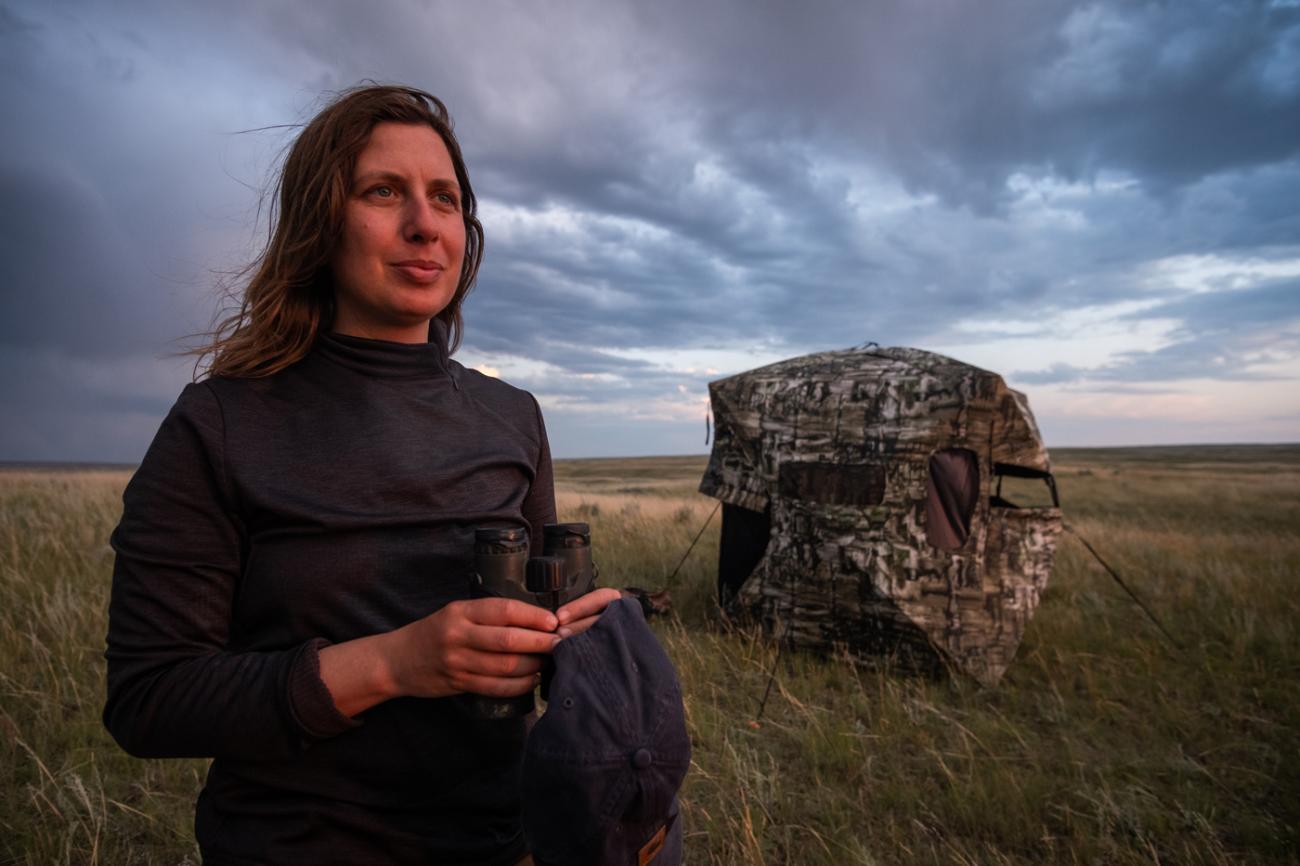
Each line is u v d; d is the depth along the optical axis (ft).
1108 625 23.73
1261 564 32.45
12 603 19.95
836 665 20.44
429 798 3.95
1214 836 12.04
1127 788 13.47
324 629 3.73
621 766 3.42
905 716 17.01
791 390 23.40
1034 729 16.90
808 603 21.40
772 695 18.21
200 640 3.54
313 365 4.19
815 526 21.56
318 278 4.39
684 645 20.99
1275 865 11.44
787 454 22.62
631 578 29.66
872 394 21.77
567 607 3.74
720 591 27.02
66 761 12.39
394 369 4.30
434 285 4.30
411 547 3.91
